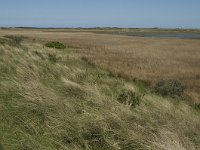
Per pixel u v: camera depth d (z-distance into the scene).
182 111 9.35
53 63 16.84
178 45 59.97
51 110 6.80
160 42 71.00
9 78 10.12
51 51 27.50
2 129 6.11
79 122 6.11
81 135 5.76
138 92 11.32
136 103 8.84
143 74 19.92
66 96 8.55
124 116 6.61
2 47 19.58
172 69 23.03
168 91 13.20
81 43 57.84
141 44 61.12
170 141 5.36
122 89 11.24
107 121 6.06
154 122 6.73
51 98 7.34
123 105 7.64
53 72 12.79
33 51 22.50
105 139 5.56
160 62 27.47
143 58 30.61
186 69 23.36
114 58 29.08
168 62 27.83
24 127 6.23
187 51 43.78
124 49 43.59
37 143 5.57
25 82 9.25
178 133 6.18
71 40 70.12
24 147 5.40
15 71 11.51
